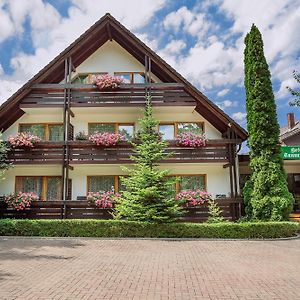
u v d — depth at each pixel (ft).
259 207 48.73
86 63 62.59
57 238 43.65
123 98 56.44
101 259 29.63
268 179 49.24
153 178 45.98
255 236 44.27
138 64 62.44
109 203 51.29
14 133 59.88
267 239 43.21
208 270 25.64
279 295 19.53
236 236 44.16
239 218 51.88
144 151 48.85
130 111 58.59
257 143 51.26
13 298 18.47
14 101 55.72
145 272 24.88
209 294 19.63
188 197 51.67
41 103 56.54
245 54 56.24
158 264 27.71
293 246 38.04
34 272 24.47
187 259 30.01
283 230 44.62
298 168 65.36
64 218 51.55
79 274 24.00
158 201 45.78
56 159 54.44
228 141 54.80
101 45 63.05
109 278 23.02
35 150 54.60
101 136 54.29
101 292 19.76
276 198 48.21
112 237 44.50
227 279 23.00
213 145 55.26
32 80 56.39
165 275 24.00
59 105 56.49
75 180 58.13
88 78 62.54
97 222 45.29
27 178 58.29
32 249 34.76
